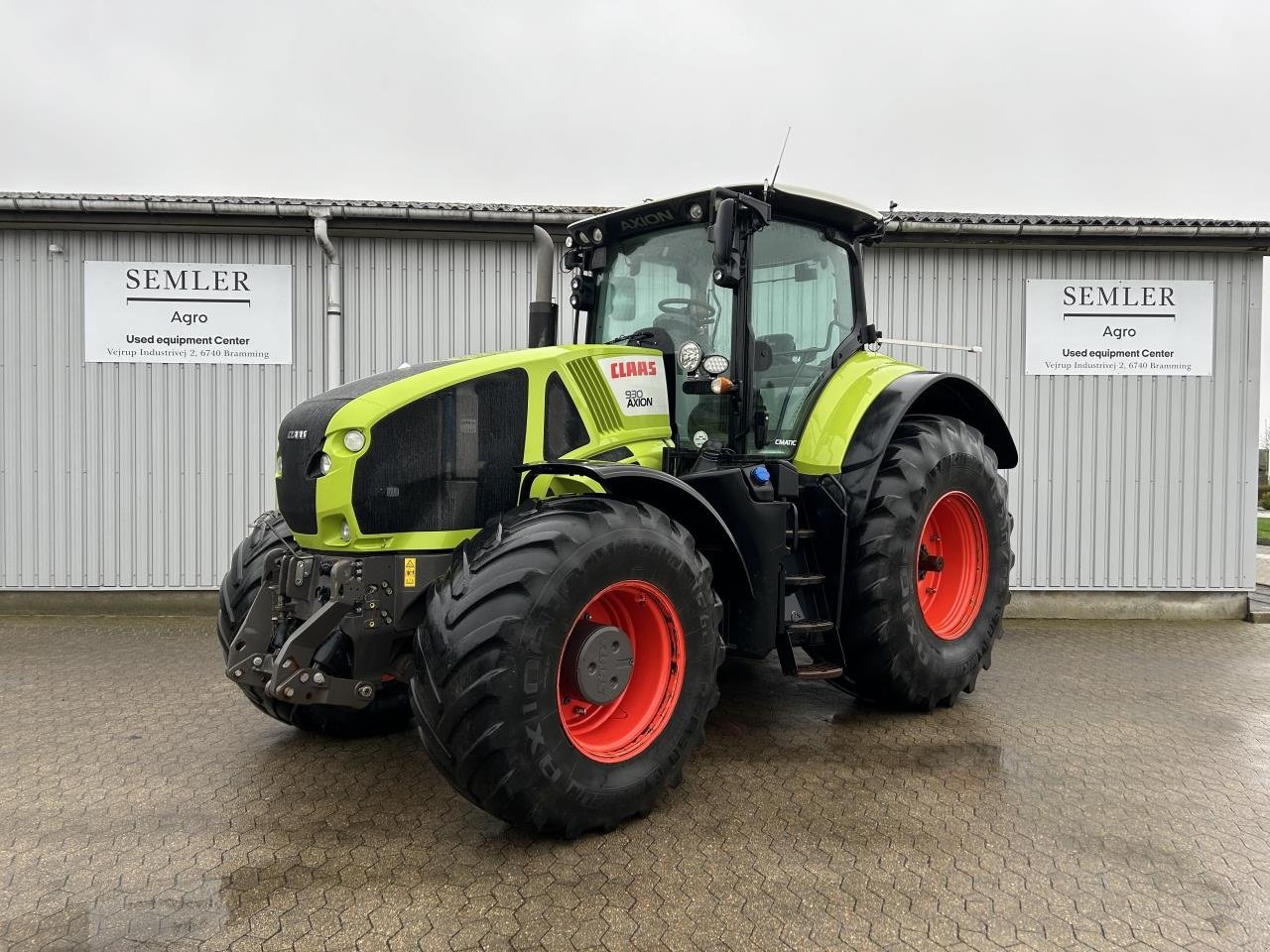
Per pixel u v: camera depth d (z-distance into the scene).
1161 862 2.90
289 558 3.44
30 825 3.20
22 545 7.23
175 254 7.25
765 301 4.26
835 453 4.29
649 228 4.38
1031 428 7.48
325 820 3.24
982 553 4.85
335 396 3.49
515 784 2.82
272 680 3.08
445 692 2.80
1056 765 3.80
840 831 3.12
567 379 3.73
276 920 2.54
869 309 7.42
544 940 2.44
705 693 3.36
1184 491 7.52
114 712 4.62
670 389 4.21
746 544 3.75
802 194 4.20
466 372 3.50
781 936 2.46
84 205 6.77
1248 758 3.89
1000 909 2.60
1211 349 7.50
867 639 4.21
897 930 2.49
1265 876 2.81
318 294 7.34
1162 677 5.38
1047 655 6.00
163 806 3.37
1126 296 7.46
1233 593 7.52
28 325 7.20
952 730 4.30
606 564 3.05
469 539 3.20
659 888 2.72
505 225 7.14
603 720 3.26
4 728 4.35
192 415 7.28
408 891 2.71
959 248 7.44
